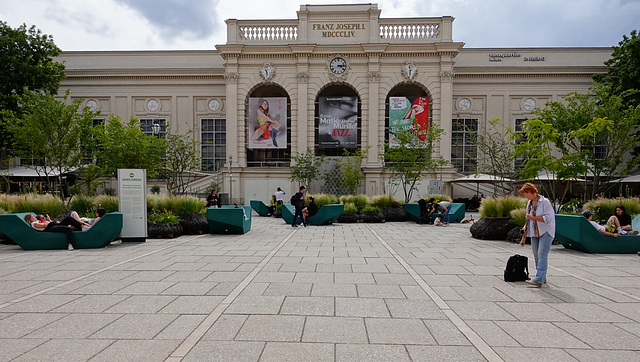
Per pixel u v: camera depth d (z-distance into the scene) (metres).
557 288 5.32
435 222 15.96
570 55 30.88
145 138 18.56
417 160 21.41
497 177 23.08
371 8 28.91
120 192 10.05
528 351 3.23
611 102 13.30
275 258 7.61
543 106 30.66
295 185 28.88
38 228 8.77
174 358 3.05
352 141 28.62
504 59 31.22
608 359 3.08
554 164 10.98
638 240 8.25
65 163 15.56
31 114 15.37
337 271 6.37
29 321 3.89
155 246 9.32
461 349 3.26
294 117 29.19
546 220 5.30
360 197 18.83
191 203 12.50
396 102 28.41
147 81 31.80
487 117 30.91
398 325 3.83
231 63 29.16
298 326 3.79
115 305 4.44
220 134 31.70
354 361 3.02
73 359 3.03
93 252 8.35
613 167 12.94
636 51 23.92
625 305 4.54
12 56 22.88
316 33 29.23
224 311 4.23
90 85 31.70
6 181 20.66
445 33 28.55
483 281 5.72
